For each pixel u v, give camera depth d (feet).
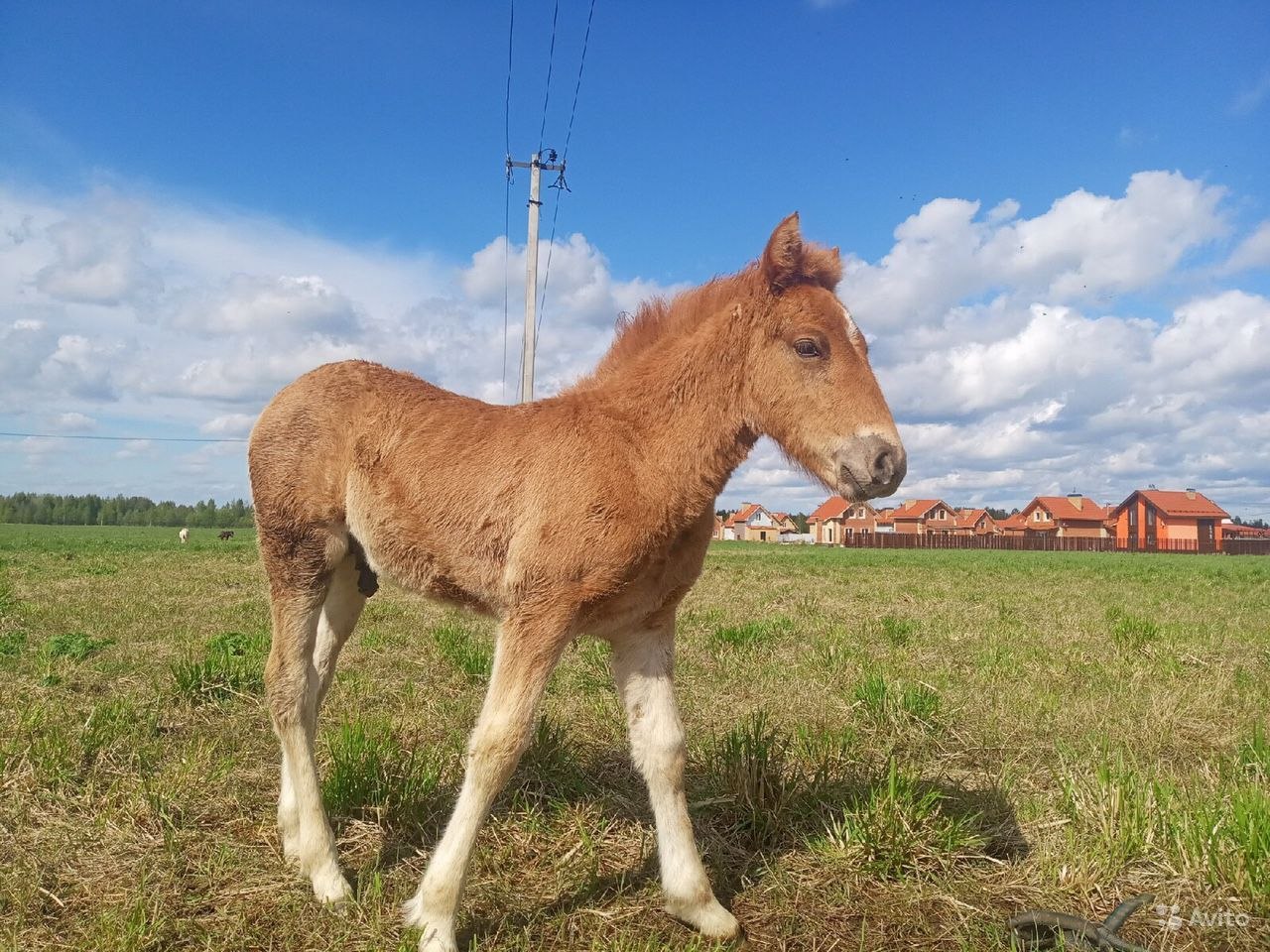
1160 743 17.65
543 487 10.38
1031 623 36.65
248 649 24.73
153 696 19.61
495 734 9.87
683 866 10.68
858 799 12.92
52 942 9.55
